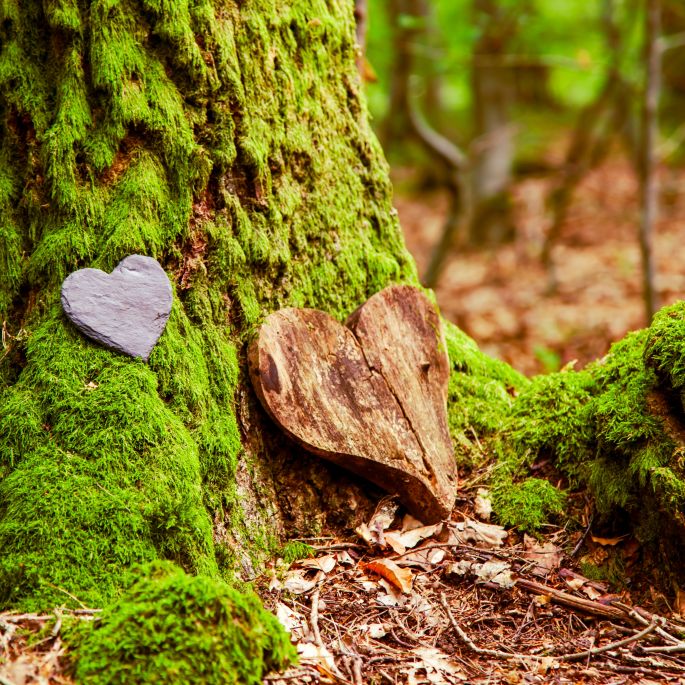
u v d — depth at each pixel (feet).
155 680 5.38
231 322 6.18
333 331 6.28
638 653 5.80
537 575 6.12
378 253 6.69
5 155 6.08
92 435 5.83
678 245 16.16
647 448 6.02
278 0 6.37
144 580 5.58
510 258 17.48
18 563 5.63
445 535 6.27
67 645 5.46
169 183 6.09
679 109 24.16
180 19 6.08
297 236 6.37
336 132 6.58
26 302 6.05
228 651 5.46
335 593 6.02
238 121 6.19
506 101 19.51
